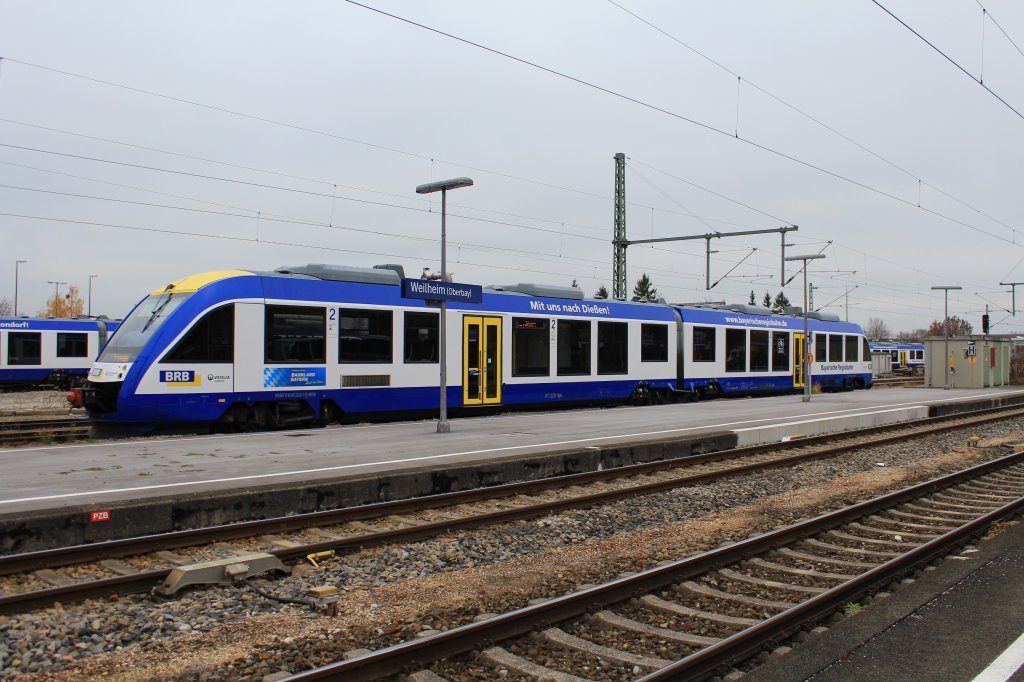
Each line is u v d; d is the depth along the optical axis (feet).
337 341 61.87
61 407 95.35
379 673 17.43
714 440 55.62
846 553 28.84
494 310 72.69
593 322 81.76
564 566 26.81
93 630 20.31
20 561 24.62
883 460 54.85
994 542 28.96
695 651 19.39
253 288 57.88
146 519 29.17
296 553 26.96
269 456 43.98
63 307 282.15
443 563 27.86
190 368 54.65
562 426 61.82
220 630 20.65
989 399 102.68
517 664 18.29
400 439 52.31
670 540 30.73
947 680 16.72
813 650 18.47
